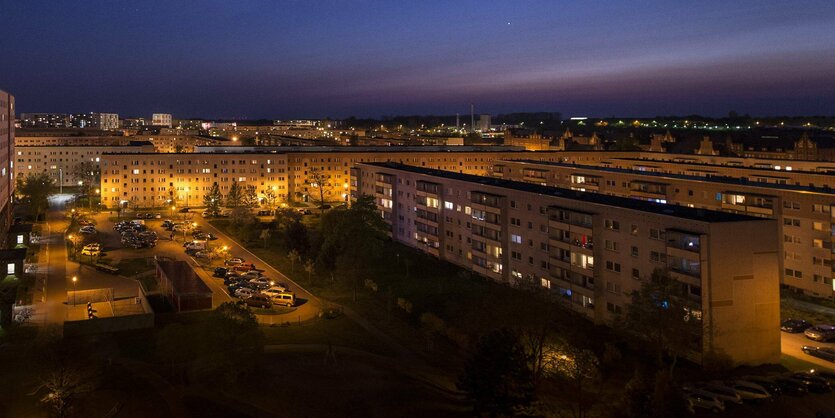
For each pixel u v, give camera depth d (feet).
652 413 177.58
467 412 202.49
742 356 247.29
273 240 511.40
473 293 342.03
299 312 318.65
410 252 461.78
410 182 481.87
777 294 250.16
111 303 329.31
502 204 369.09
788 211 357.00
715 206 410.72
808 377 226.58
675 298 235.81
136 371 228.22
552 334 251.19
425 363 249.75
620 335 275.59
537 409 200.13
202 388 213.05
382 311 319.88
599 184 520.01
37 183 624.59
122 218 604.90
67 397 195.00
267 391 212.64
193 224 555.69
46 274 388.37
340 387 218.38
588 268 305.12
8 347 252.83
